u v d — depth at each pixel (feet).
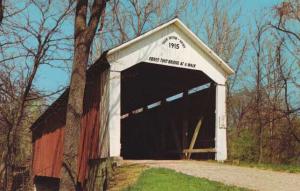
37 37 52.90
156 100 71.61
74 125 37.50
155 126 68.49
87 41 38.27
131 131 77.15
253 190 32.17
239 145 91.86
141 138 73.05
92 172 50.78
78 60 38.01
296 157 87.15
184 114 60.49
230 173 41.34
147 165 45.96
